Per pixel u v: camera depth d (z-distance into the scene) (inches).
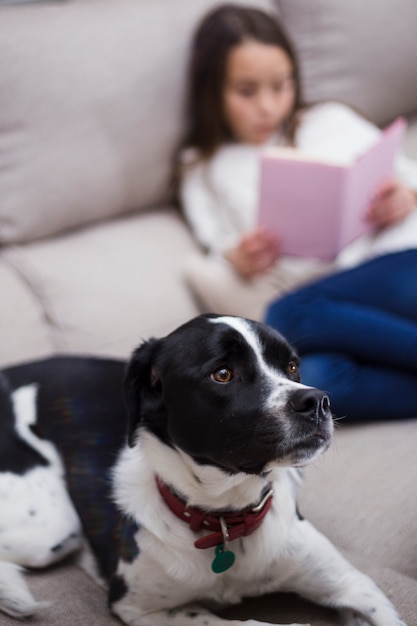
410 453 73.9
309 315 83.5
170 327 98.7
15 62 95.4
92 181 101.2
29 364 77.2
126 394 61.2
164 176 109.0
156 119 104.7
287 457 55.3
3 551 65.9
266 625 58.5
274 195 94.7
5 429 70.2
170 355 59.2
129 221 108.3
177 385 58.2
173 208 113.0
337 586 61.3
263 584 63.4
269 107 106.9
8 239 98.7
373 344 80.3
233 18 104.2
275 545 61.2
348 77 116.0
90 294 96.6
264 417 55.5
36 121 96.9
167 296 100.2
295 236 96.1
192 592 61.5
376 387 79.8
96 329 95.1
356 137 111.3
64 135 98.3
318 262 99.0
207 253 106.3
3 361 90.3
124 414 71.3
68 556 69.6
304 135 111.6
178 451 60.2
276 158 92.7
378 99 119.3
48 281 96.0
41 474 69.2
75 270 97.9
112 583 62.7
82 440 70.3
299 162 91.5
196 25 106.8
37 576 67.0
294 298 87.0
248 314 98.0
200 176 110.7
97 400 72.7
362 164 92.5
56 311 95.3
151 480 63.2
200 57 105.2
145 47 102.8
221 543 60.4
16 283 95.3
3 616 61.9
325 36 114.2
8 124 96.1
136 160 104.7
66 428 71.3
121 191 104.8
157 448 61.2
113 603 62.2
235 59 104.0
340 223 92.9
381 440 76.9
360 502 69.9
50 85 97.0
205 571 60.7
